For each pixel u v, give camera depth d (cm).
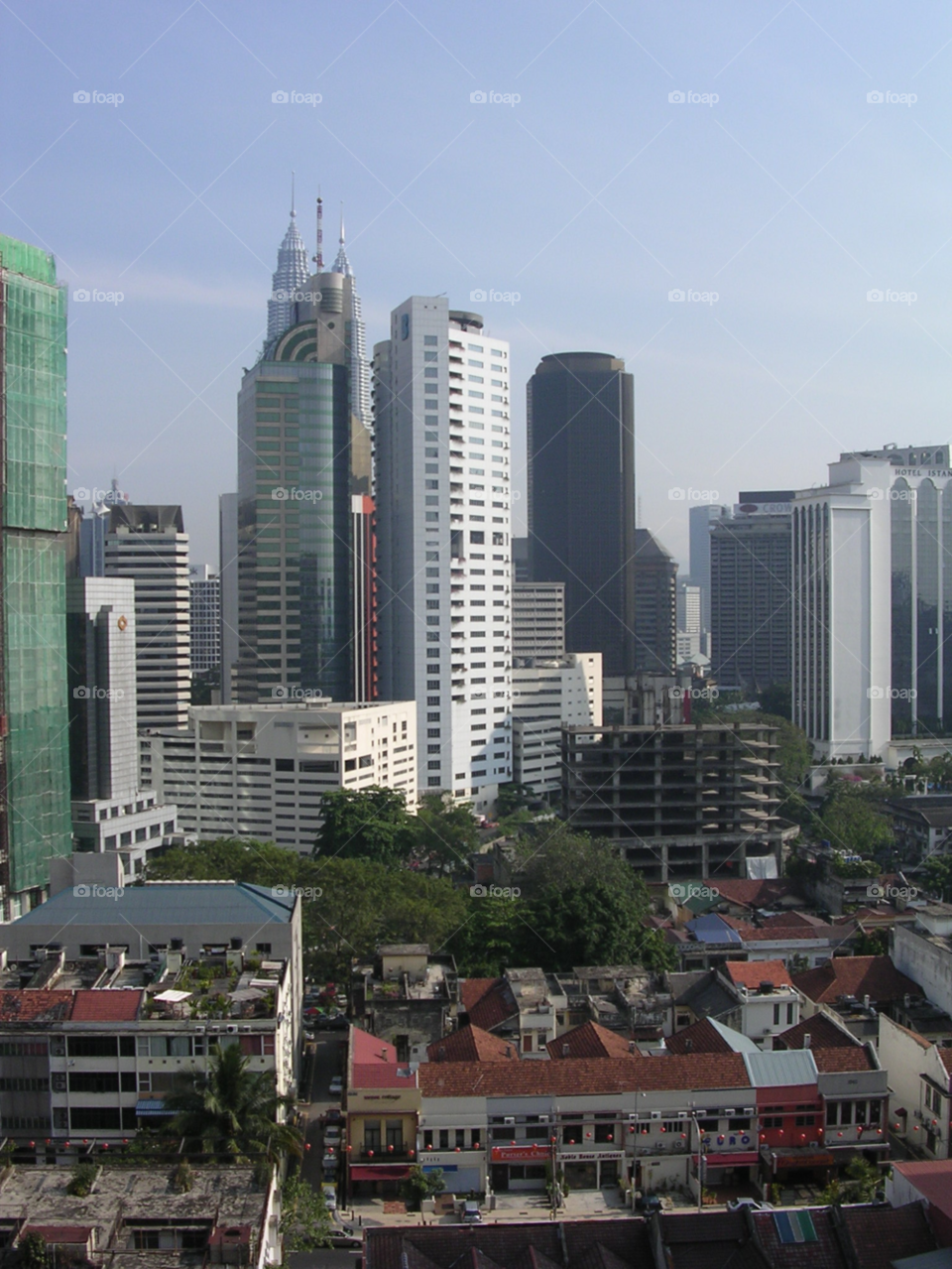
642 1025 11231
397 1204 9062
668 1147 9356
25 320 16075
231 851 16000
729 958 13875
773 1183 9212
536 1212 8944
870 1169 9006
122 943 10444
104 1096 8775
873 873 17100
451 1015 11525
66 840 17062
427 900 14375
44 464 16475
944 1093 9325
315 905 13575
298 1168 9194
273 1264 6694
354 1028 10594
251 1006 9150
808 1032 10625
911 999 11625
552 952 13138
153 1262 6075
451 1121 9269
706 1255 6950
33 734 16362
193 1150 7644
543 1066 9506
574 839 17275
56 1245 6084
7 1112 8800
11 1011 8962
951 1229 6819
